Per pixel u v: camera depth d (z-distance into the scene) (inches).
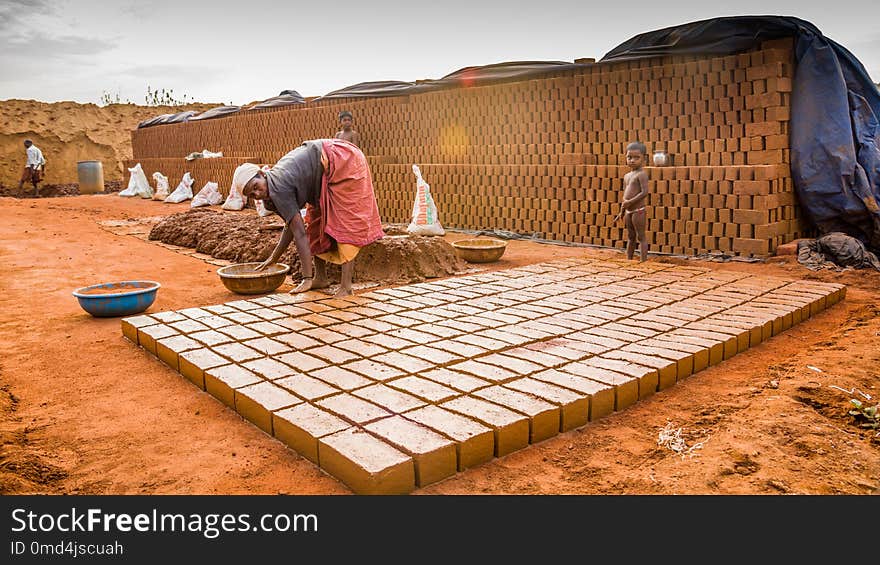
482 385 145.5
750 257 314.7
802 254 305.0
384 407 134.0
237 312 218.4
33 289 277.7
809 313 221.6
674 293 241.4
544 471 117.9
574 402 135.3
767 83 309.6
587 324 198.8
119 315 229.6
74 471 119.4
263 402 137.2
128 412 147.0
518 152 438.3
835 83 308.5
